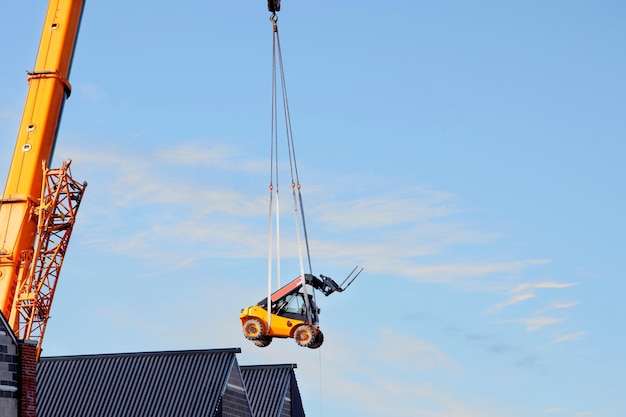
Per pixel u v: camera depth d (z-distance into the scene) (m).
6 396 50.47
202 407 79.31
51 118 79.75
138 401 80.75
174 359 83.75
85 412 80.75
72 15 81.12
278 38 74.44
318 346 69.81
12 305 79.31
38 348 81.44
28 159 79.12
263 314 69.19
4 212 79.06
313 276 69.69
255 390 92.81
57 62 80.06
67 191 80.69
